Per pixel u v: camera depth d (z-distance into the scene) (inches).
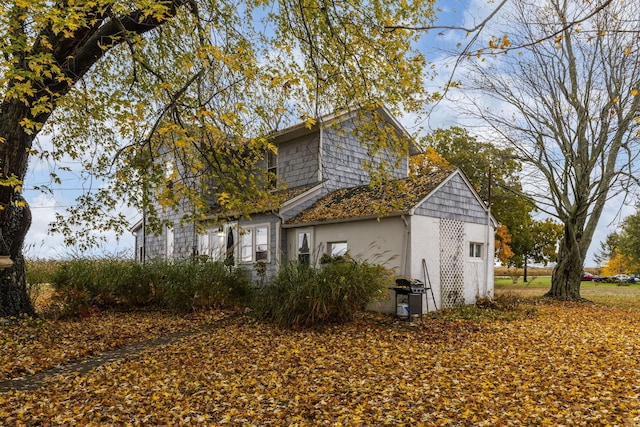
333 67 285.9
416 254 454.0
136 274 499.2
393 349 302.2
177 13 313.4
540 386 219.0
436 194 486.3
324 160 583.2
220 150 315.6
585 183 661.9
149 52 361.7
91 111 307.6
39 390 217.2
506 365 259.0
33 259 538.9
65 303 428.8
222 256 550.6
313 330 363.6
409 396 206.4
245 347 311.4
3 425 171.2
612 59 595.5
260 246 587.8
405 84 272.1
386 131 302.5
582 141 665.6
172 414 186.5
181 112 286.0
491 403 195.3
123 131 331.3
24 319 350.3
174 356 288.2
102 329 374.3
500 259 1088.8
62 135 386.3
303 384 227.8
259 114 328.8
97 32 299.6
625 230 1425.9
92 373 248.5
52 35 275.4
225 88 280.8
